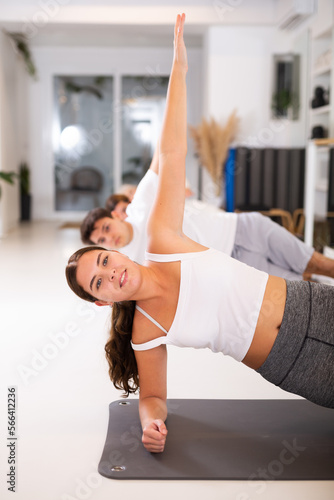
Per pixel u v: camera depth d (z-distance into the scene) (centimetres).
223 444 192
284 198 695
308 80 693
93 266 183
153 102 1050
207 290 184
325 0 612
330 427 207
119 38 984
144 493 165
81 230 301
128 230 299
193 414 218
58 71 1032
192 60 1009
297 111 730
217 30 752
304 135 705
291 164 691
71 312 389
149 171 303
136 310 196
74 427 212
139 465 179
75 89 1039
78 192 1062
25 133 1040
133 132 1055
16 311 391
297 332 181
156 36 962
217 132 705
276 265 325
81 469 180
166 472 174
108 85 1044
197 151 730
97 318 375
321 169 509
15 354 300
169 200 192
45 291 455
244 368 280
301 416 217
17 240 777
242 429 204
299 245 319
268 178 694
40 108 1038
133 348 199
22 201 1028
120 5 734
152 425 185
